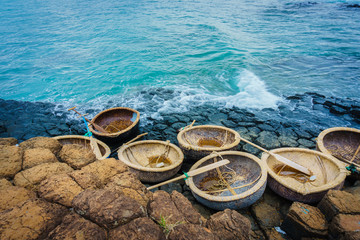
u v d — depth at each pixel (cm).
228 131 653
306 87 1078
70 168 389
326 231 353
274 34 1845
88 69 1327
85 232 250
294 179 525
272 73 1231
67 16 2433
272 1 3228
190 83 1165
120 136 681
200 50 1555
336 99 941
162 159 625
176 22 2169
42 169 364
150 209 309
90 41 1734
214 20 2245
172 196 339
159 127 803
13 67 1338
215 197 421
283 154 555
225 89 1101
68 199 299
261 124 793
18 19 2344
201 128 680
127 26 2056
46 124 844
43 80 1211
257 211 446
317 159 526
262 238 404
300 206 385
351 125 787
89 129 681
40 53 1530
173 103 978
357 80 1124
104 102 1012
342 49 1508
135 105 973
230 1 3209
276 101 967
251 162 530
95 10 2702
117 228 265
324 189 417
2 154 378
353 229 321
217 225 309
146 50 1563
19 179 346
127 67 1341
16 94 1086
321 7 2811
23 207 273
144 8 2773
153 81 1195
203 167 503
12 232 246
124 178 351
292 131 749
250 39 1744
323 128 768
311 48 1541
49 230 261
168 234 275
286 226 393
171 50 1562
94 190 301
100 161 396
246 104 951
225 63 1362
